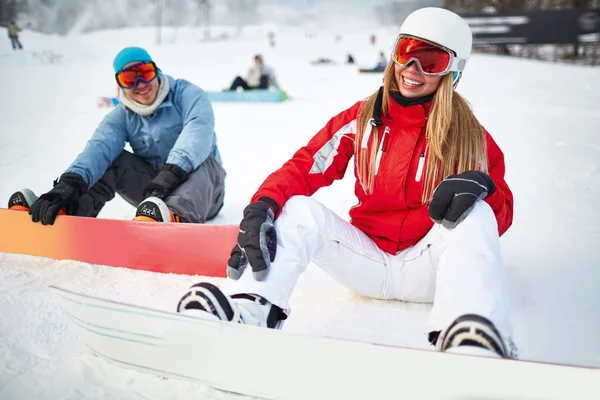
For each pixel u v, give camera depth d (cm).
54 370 147
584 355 163
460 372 116
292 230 157
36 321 178
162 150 275
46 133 643
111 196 265
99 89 1201
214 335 130
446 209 143
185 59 2455
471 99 864
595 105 765
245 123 707
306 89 1177
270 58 2564
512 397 113
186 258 222
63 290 141
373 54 2886
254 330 127
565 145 501
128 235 226
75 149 541
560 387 112
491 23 1480
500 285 129
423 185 169
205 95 276
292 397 130
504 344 121
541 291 210
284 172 171
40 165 466
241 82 1139
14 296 198
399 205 175
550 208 318
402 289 185
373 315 187
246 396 135
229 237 216
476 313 122
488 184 147
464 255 133
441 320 128
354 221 189
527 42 1471
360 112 177
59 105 927
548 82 1098
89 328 143
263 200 161
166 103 266
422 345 167
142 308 133
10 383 141
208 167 274
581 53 1766
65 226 232
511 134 566
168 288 210
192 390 137
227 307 134
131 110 268
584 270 229
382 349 121
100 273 224
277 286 147
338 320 185
